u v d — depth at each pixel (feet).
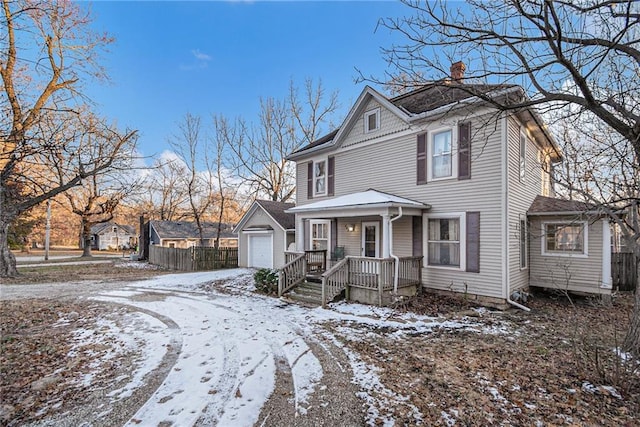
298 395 13.42
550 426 11.05
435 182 33.50
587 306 30.53
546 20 14.43
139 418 11.71
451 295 32.17
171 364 16.80
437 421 11.39
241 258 66.08
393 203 30.78
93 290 39.70
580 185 20.99
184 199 124.98
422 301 30.96
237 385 14.37
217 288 41.37
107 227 172.24
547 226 33.73
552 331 22.41
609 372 15.01
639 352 16.02
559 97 16.52
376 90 38.19
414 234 35.17
